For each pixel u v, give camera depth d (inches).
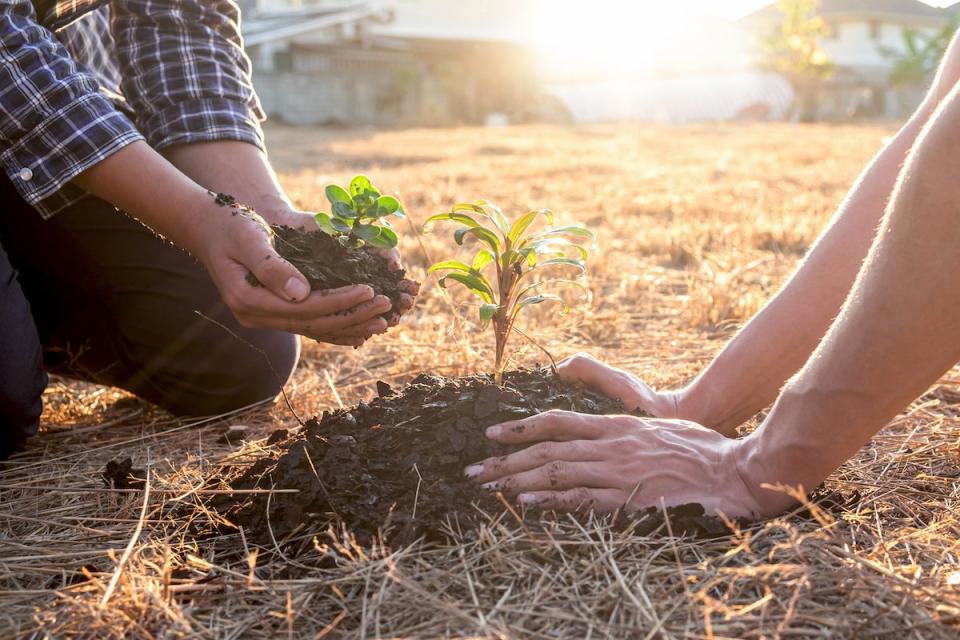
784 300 73.1
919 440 79.2
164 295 92.0
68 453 85.0
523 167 412.8
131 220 92.2
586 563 55.2
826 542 56.7
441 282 72.0
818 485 60.2
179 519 66.1
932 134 47.9
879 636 47.3
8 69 70.9
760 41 1229.7
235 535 63.1
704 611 48.9
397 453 65.2
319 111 1067.3
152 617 52.2
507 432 63.5
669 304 146.4
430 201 279.6
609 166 415.8
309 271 66.9
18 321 78.2
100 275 92.5
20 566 59.7
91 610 51.3
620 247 203.2
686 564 55.9
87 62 105.9
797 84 1182.3
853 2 1542.8
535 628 50.1
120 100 97.2
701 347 117.5
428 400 70.4
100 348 97.2
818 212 245.9
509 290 72.1
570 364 76.6
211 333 92.3
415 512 59.9
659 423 64.7
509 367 105.0
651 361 110.2
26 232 92.0
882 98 1428.4
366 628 50.2
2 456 81.4
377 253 74.6
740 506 59.8
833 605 51.0
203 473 75.5
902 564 55.8
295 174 406.3
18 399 77.1
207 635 50.5
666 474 61.0
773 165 416.2
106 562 61.1
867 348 51.4
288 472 65.2
